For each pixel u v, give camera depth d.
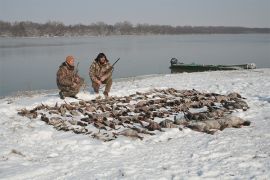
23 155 7.62
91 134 9.03
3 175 6.48
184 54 54.19
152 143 8.44
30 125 9.73
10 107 11.41
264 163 7.00
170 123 9.61
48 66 37.31
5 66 37.44
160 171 6.71
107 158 7.48
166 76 21.92
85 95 13.06
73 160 7.36
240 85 16.58
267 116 10.63
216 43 102.94
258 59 44.12
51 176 6.55
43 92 18.83
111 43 109.00
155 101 12.45
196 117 10.17
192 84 17.44
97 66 13.34
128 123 10.00
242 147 7.96
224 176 6.43
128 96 13.43
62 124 9.77
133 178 6.39
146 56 49.72
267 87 15.73
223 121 9.62
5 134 9.01
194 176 6.43
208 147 8.02
